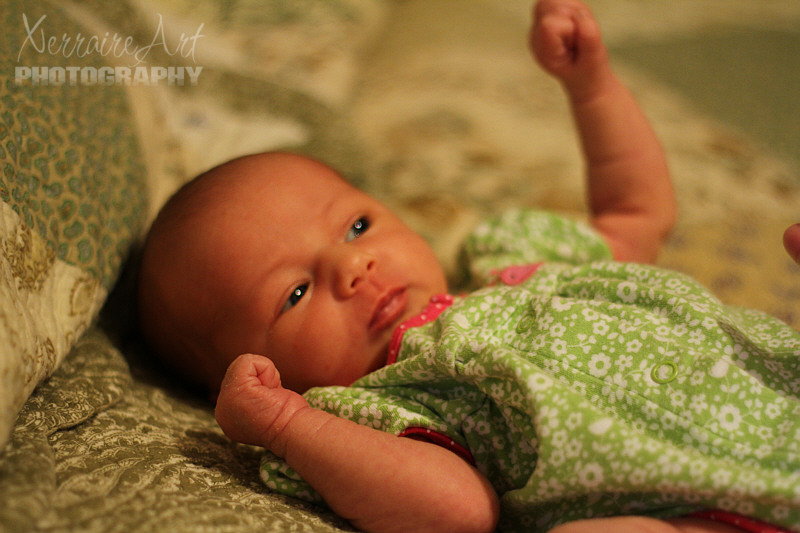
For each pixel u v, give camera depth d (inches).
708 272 49.1
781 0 99.1
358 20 90.0
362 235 38.7
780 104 70.9
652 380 27.6
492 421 30.7
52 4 43.1
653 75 78.5
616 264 36.3
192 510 21.6
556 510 27.4
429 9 103.7
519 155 64.1
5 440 20.6
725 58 82.2
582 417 25.1
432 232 53.9
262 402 29.0
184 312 38.5
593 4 99.8
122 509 20.4
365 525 26.9
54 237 33.2
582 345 29.6
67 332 31.6
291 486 28.7
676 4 99.3
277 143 59.2
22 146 32.5
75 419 27.7
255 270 36.4
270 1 78.9
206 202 38.6
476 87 76.4
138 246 42.3
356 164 60.9
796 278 48.3
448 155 63.6
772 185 58.0
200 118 58.3
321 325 35.4
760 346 28.0
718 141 64.1
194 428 33.4
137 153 43.6
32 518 18.3
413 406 31.6
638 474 23.4
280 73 69.6
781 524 22.9
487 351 29.1
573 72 46.9
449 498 26.0
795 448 24.3
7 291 25.6
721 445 25.3
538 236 47.1
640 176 47.8
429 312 36.7
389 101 74.5
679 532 23.5
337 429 28.0
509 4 105.0
